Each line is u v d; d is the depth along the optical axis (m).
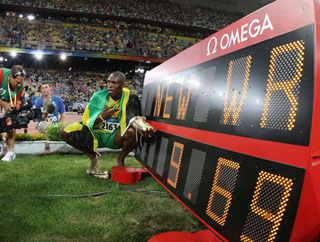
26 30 31.52
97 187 3.96
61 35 32.75
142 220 2.94
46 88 6.85
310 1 1.59
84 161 5.72
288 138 1.64
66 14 34.31
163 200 3.56
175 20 39.53
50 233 2.51
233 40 2.32
